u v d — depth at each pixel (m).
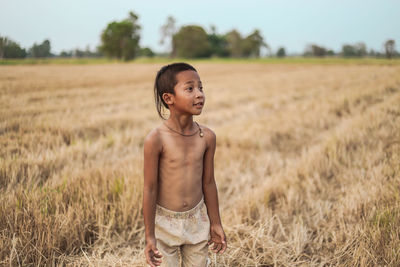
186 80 1.71
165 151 1.82
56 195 3.26
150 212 1.82
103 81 21.97
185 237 1.90
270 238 3.00
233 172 4.99
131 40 84.75
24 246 2.59
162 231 1.91
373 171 4.30
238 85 19.91
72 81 20.31
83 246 2.92
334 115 8.68
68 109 9.25
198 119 8.99
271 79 24.25
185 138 1.85
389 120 6.78
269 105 11.26
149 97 13.61
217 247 2.12
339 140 5.69
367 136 6.00
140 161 4.71
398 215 2.90
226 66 53.38
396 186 3.57
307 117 8.48
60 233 2.79
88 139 6.14
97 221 3.13
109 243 2.91
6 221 2.82
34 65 42.81
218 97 13.66
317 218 3.41
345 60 72.38
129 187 3.59
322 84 18.19
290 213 3.59
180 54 115.69
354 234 2.88
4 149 4.95
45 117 7.68
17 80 18.41
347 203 3.44
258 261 2.73
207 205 2.07
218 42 130.25
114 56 87.38
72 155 5.02
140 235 3.14
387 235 2.72
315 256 2.86
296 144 6.63
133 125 7.80
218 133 6.94
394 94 11.49
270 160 5.41
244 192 4.21
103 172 4.07
